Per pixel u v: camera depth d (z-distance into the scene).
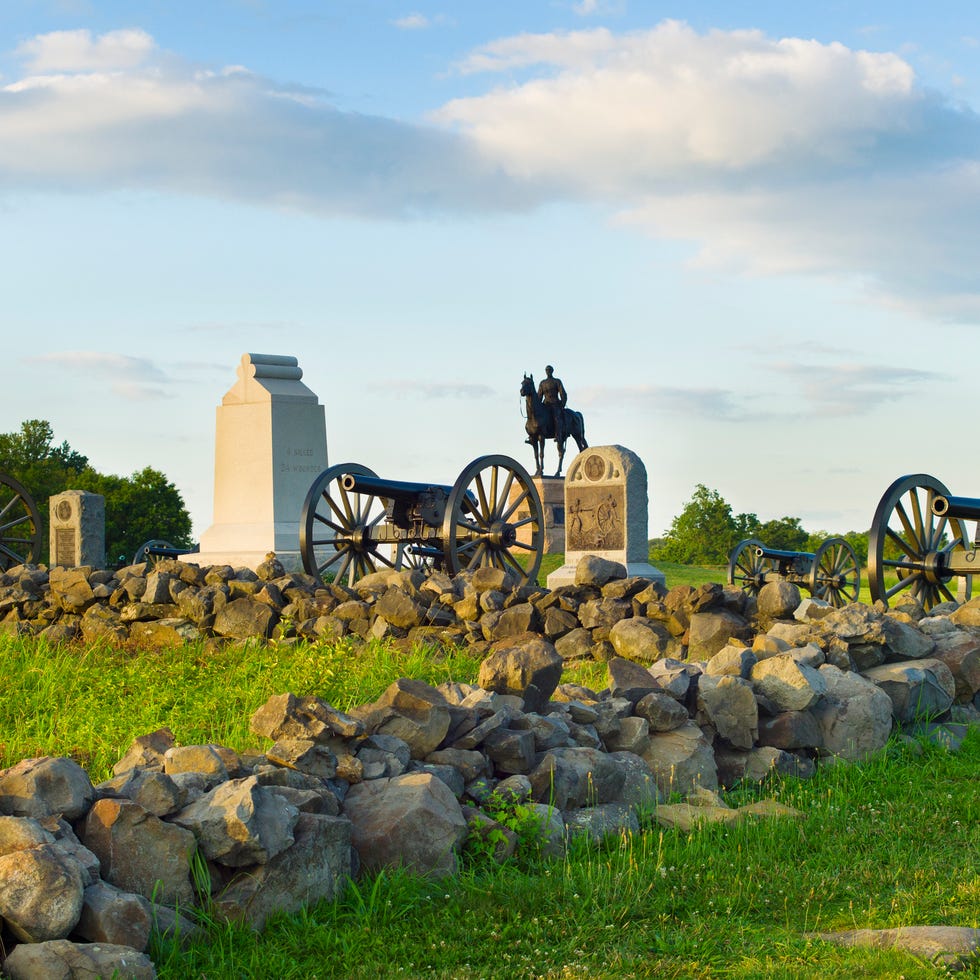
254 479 19.81
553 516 37.16
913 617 10.36
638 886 5.04
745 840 5.80
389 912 4.64
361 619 11.95
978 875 5.21
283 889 4.52
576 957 4.32
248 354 20.25
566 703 6.77
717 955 4.34
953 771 7.36
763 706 7.25
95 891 4.05
